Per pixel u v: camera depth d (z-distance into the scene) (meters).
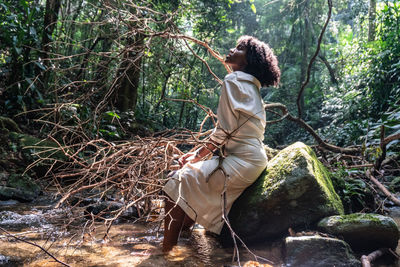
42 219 2.70
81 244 2.22
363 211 2.85
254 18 14.77
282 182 2.25
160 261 1.97
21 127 4.94
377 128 5.09
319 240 1.95
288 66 14.94
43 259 1.93
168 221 2.15
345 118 7.87
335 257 1.92
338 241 1.95
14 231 2.41
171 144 2.44
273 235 2.30
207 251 2.20
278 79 2.38
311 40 13.55
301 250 1.94
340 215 2.23
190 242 2.38
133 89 6.80
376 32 8.40
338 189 2.77
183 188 2.16
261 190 2.29
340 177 2.92
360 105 7.23
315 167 2.41
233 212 2.37
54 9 5.41
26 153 4.18
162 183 2.25
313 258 1.93
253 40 2.35
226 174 2.14
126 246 2.23
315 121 11.27
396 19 7.36
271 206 2.25
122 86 6.68
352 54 8.92
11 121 4.66
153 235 2.48
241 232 2.29
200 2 8.10
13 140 4.28
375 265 1.98
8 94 5.16
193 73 5.27
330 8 3.31
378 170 3.86
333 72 11.28
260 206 2.26
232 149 2.27
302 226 2.27
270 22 14.70
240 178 2.22
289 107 12.05
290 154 2.39
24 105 4.96
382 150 3.63
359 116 7.52
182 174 2.18
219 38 9.09
